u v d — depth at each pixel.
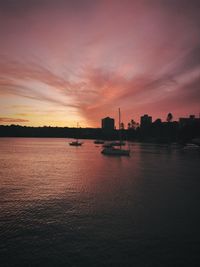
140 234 21.05
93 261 17.05
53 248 18.66
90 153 113.25
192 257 17.62
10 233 21.03
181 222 23.75
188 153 117.88
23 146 167.25
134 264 16.75
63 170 58.66
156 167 65.81
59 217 24.83
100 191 36.25
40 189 37.41
